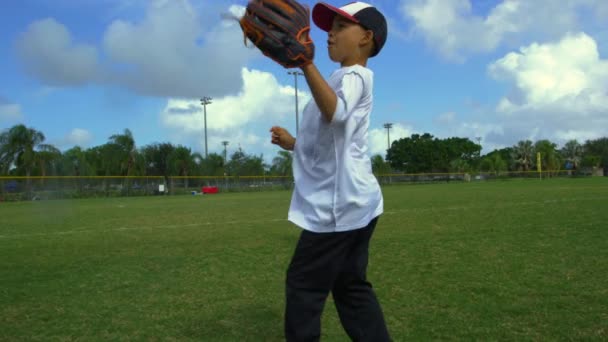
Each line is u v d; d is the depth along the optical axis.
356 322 1.93
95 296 3.69
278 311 3.24
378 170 52.12
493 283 3.84
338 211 1.69
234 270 4.64
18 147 30.14
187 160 41.34
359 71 1.66
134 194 32.25
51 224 9.95
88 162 35.84
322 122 1.66
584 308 3.12
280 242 6.56
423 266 4.59
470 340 2.60
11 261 5.28
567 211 9.81
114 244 6.60
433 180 55.03
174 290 3.86
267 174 44.31
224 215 11.64
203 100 48.12
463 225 7.88
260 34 1.38
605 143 82.75
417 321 2.93
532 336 2.63
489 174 60.75
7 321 3.06
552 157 64.69
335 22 1.76
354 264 1.88
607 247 5.37
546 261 4.67
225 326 2.92
